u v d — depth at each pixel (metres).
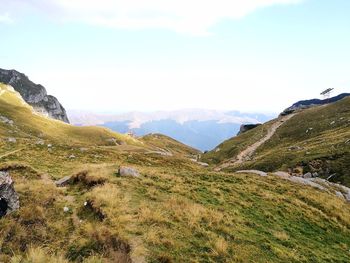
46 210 19.20
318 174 75.75
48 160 51.41
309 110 174.88
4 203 17.80
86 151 68.19
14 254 13.46
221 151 163.88
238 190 33.00
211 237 17.86
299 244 22.64
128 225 17.27
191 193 27.73
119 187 24.55
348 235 30.25
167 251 15.47
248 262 16.41
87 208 19.92
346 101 159.62
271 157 102.06
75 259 14.48
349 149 80.75
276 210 29.81
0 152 55.94
